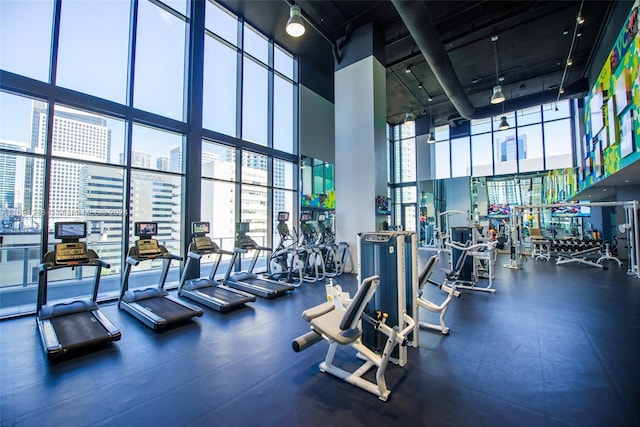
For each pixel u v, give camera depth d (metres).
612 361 2.63
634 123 4.75
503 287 5.57
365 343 2.80
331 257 7.00
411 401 2.08
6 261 4.32
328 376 2.43
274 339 3.20
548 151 10.89
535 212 11.43
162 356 2.80
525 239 11.32
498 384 2.29
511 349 2.90
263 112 7.52
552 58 7.80
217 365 2.62
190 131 5.68
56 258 3.62
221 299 4.34
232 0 6.21
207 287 4.93
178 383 2.33
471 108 8.91
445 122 12.76
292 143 8.24
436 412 1.96
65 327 3.17
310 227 7.36
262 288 5.02
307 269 6.95
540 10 6.01
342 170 7.05
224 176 6.57
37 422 1.89
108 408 2.03
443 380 2.35
